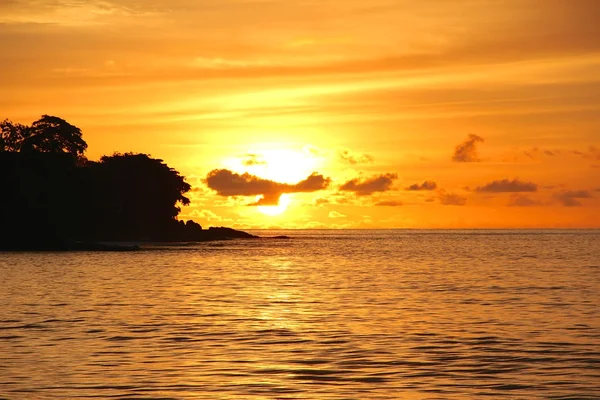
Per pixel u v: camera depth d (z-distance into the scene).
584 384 31.20
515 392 29.95
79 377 32.38
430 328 46.22
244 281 85.56
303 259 145.12
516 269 109.56
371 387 30.86
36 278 87.00
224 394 29.67
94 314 53.00
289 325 47.62
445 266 119.31
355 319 50.53
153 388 30.53
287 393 29.88
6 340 41.50
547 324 47.75
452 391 30.16
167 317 51.50
